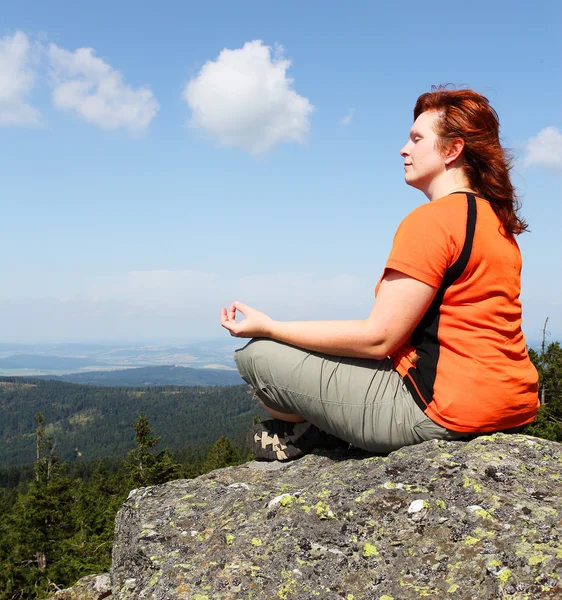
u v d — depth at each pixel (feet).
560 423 58.95
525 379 7.07
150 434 113.91
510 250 7.22
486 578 4.92
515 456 6.62
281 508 6.81
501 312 7.05
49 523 96.22
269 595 5.63
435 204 7.26
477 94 7.75
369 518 6.12
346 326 7.30
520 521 5.43
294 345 7.95
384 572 5.47
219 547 6.59
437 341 7.24
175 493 8.83
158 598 6.16
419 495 6.19
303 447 9.46
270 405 8.86
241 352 8.54
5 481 337.72
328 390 7.70
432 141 7.82
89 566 42.09
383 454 8.11
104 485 151.84
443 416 7.13
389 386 7.55
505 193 7.47
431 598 4.98
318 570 5.73
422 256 6.85
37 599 25.80
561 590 4.48
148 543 7.32
